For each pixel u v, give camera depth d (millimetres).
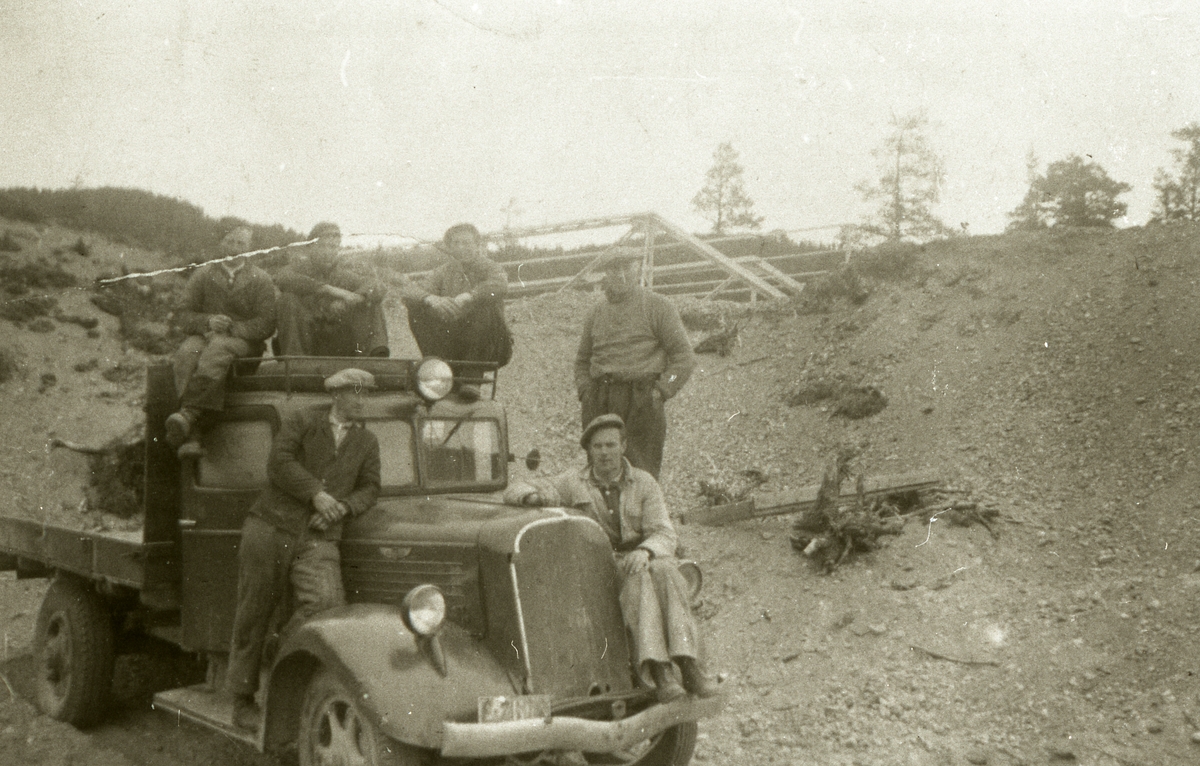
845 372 11195
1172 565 6320
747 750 5156
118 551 5527
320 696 4227
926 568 6820
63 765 5211
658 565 4516
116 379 12695
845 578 6855
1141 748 4805
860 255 13469
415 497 5203
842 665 5926
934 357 10906
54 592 5988
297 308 6082
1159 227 12094
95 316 13719
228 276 5859
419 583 4508
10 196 15359
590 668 4297
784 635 6395
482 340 6773
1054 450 8430
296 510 4742
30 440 10773
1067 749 4852
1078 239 12312
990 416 9359
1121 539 6832
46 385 12102
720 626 6664
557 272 18922
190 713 5074
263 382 5359
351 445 4867
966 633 6035
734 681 5980
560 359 13602
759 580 7125
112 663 5789
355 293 6359
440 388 5223
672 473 10164
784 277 17766
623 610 4477
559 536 4363
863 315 12391
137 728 5742
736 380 12086
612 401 6844
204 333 5652
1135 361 9406
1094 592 6180
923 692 5516
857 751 5043
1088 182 14609
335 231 6418
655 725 4215
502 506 4723
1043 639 5828
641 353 6859
